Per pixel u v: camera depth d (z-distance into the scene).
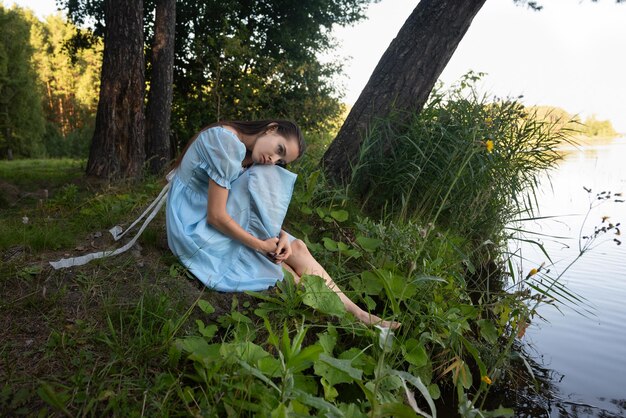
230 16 11.48
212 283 2.14
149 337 1.68
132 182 5.18
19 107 29.67
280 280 2.23
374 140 4.01
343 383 1.83
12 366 1.51
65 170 8.38
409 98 4.16
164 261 2.33
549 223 6.45
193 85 11.39
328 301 2.06
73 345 1.63
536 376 2.36
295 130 2.25
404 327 2.20
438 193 3.66
